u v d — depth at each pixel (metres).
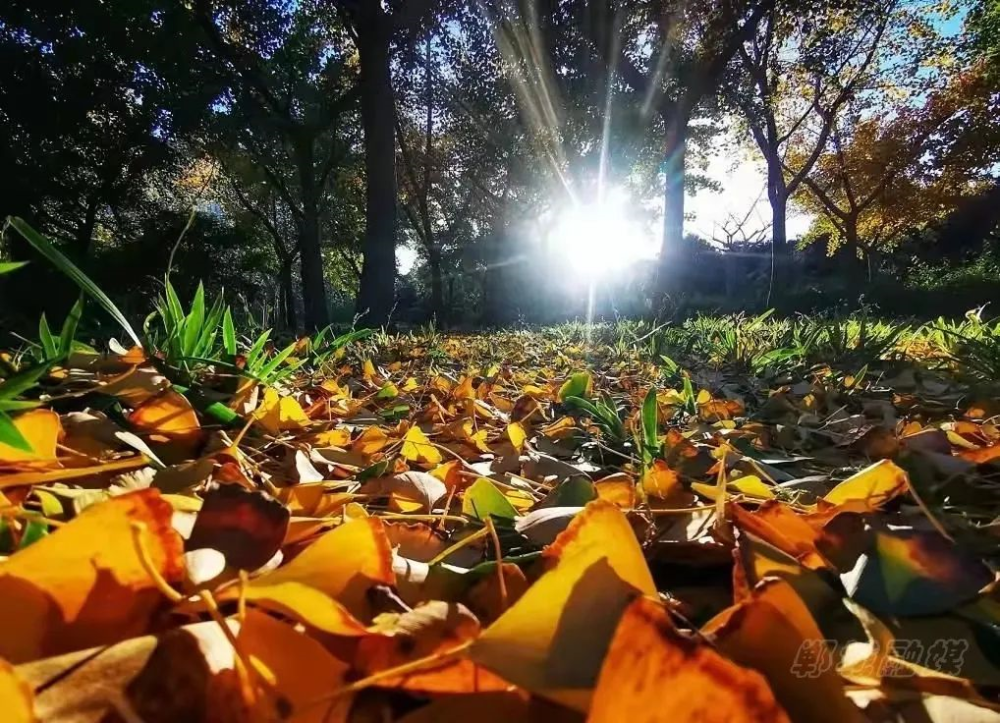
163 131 7.66
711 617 0.30
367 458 0.59
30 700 0.14
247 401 0.68
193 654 0.18
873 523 0.33
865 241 15.96
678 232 8.33
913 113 12.27
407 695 0.20
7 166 6.33
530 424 0.92
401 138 12.47
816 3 8.72
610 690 0.16
